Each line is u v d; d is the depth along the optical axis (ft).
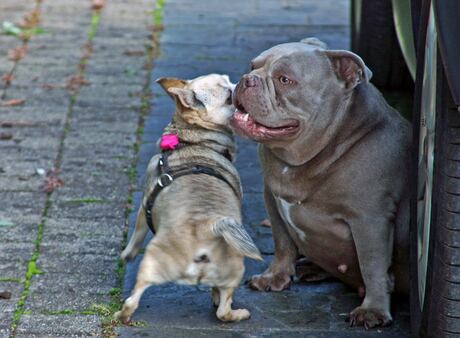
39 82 37.17
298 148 21.29
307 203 21.97
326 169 21.45
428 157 19.22
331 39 41.73
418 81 20.38
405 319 22.38
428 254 18.75
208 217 20.49
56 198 28.35
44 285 23.58
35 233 26.21
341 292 23.77
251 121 20.98
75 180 29.55
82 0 47.29
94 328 21.65
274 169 22.15
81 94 36.19
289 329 21.90
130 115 34.50
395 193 21.66
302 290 23.81
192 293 23.52
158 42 41.68
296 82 20.56
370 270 21.95
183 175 21.74
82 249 25.43
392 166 21.50
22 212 27.43
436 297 18.37
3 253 25.07
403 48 25.20
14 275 24.00
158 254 20.79
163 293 23.48
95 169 30.30
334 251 22.65
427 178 19.30
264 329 21.86
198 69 38.52
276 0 47.73
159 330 21.68
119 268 24.54
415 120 20.57
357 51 33.55
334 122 21.17
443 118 17.78
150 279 20.99
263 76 20.68
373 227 21.65
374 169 21.35
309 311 22.80
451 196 17.72
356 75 20.72
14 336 21.22
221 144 22.57
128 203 28.22
